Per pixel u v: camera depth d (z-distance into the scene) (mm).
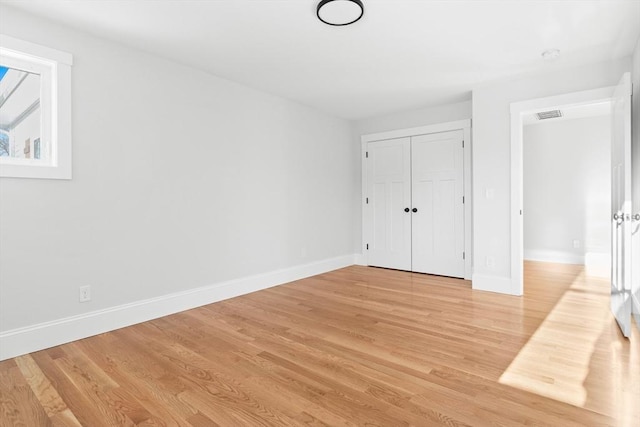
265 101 4098
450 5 2320
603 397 1753
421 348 2369
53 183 2484
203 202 3459
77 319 2592
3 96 2326
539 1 2279
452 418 1606
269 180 4160
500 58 3154
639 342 2416
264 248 4102
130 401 1771
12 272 2314
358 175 5488
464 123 4410
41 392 1860
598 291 3789
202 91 3445
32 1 2230
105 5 2285
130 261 2910
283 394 1821
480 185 3904
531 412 1640
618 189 2854
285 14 2416
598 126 5254
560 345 2381
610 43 2861
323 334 2645
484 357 2217
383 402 1739
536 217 5754
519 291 3674
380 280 4457
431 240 4754
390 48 2953
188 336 2631
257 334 2658
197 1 2252
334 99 4371
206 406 1721
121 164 2852
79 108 2604
